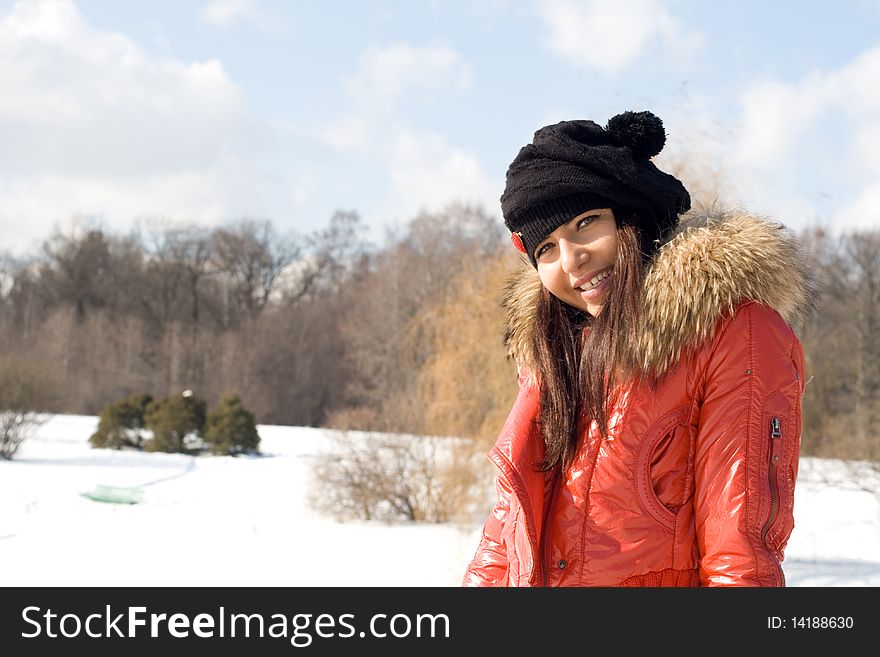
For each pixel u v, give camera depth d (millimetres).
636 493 1642
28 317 54188
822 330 24750
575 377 1790
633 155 1802
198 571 9133
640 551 1637
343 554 10391
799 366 1656
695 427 1647
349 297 50656
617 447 1656
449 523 13156
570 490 1704
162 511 13898
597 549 1658
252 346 46906
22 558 9688
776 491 1556
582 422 1733
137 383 46188
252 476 19188
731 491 1560
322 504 14094
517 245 1933
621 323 1661
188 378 46969
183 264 58219
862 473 14297
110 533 11625
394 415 14352
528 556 1723
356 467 14125
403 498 13570
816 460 16500
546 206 1751
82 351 47062
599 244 1734
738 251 1622
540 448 1806
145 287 57406
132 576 8789
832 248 32938
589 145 1737
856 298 29234
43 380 22812
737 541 1539
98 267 57969
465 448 12727
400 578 8914
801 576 8797
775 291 1644
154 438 24234
